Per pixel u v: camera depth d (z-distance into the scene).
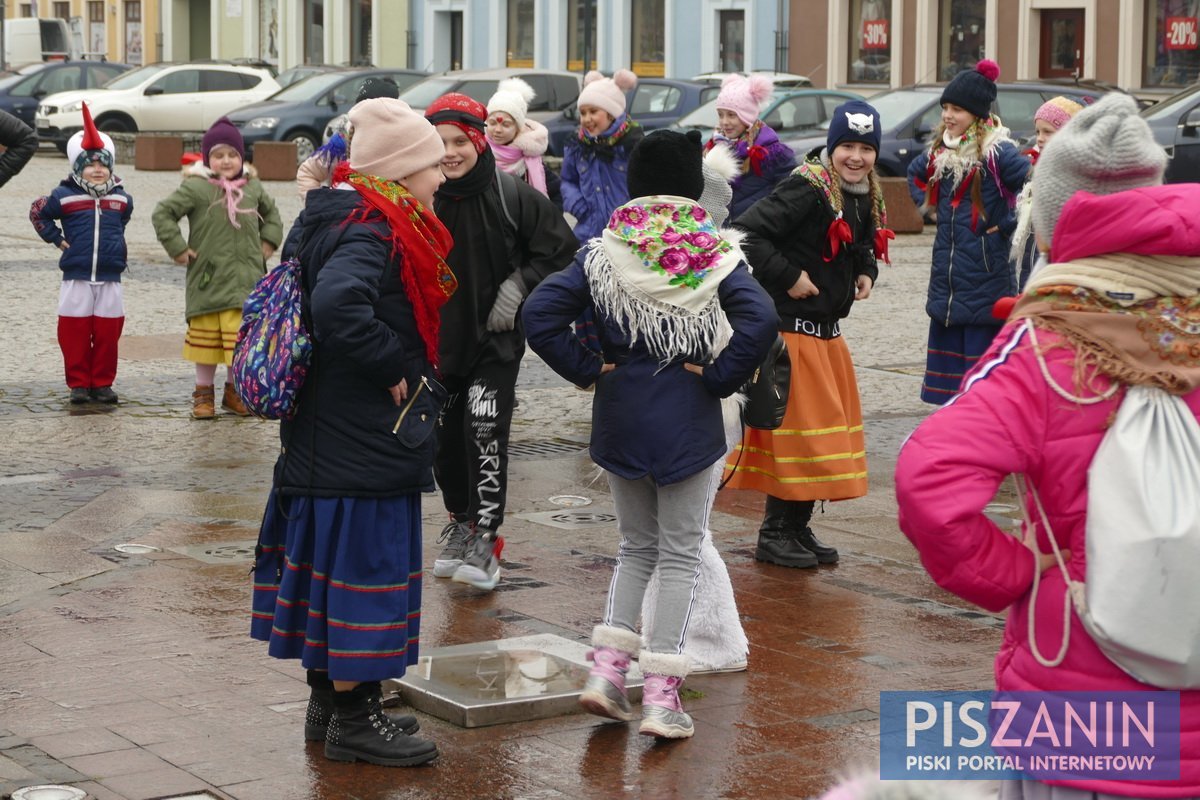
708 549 5.65
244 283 10.43
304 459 4.66
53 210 10.71
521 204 6.56
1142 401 2.96
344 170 4.69
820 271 6.96
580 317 5.21
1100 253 3.04
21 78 38.03
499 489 6.72
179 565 6.98
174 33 53.66
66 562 7.00
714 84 29.55
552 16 42.31
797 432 6.99
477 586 6.71
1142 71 33.22
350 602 4.61
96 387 10.93
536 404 11.39
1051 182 3.17
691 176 5.04
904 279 18.47
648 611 5.51
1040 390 2.99
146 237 21.36
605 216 10.37
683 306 4.91
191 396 11.33
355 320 4.43
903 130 24.80
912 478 2.97
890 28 36.66
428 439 4.69
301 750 4.88
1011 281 9.41
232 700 5.30
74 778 4.61
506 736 5.05
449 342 6.54
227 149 10.40
